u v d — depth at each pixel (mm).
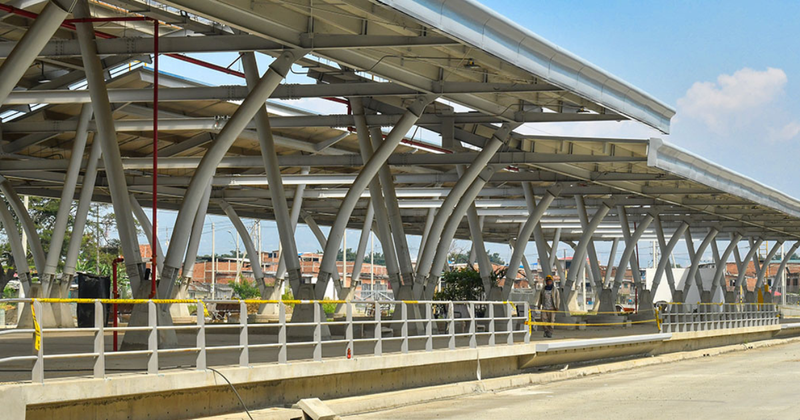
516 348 24547
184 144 42625
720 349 41344
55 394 11984
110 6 29781
